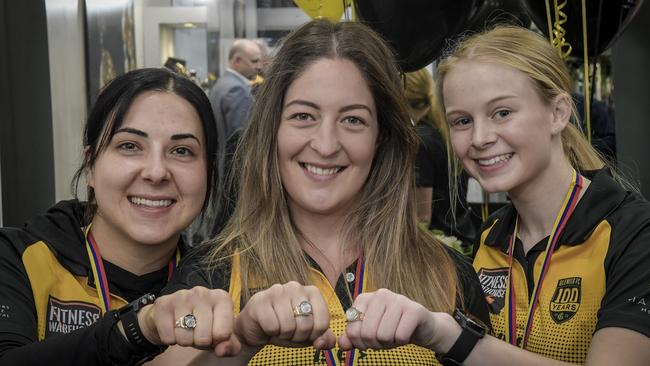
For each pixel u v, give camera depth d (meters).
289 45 1.87
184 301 1.41
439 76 2.18
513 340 2.05
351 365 1.74
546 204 2.05
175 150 1.99
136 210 1.98
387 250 1.89
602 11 2.77
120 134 1.95
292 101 1.82
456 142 2.06
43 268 1.95
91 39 3.96
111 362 1.50
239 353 1.49
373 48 1.88
